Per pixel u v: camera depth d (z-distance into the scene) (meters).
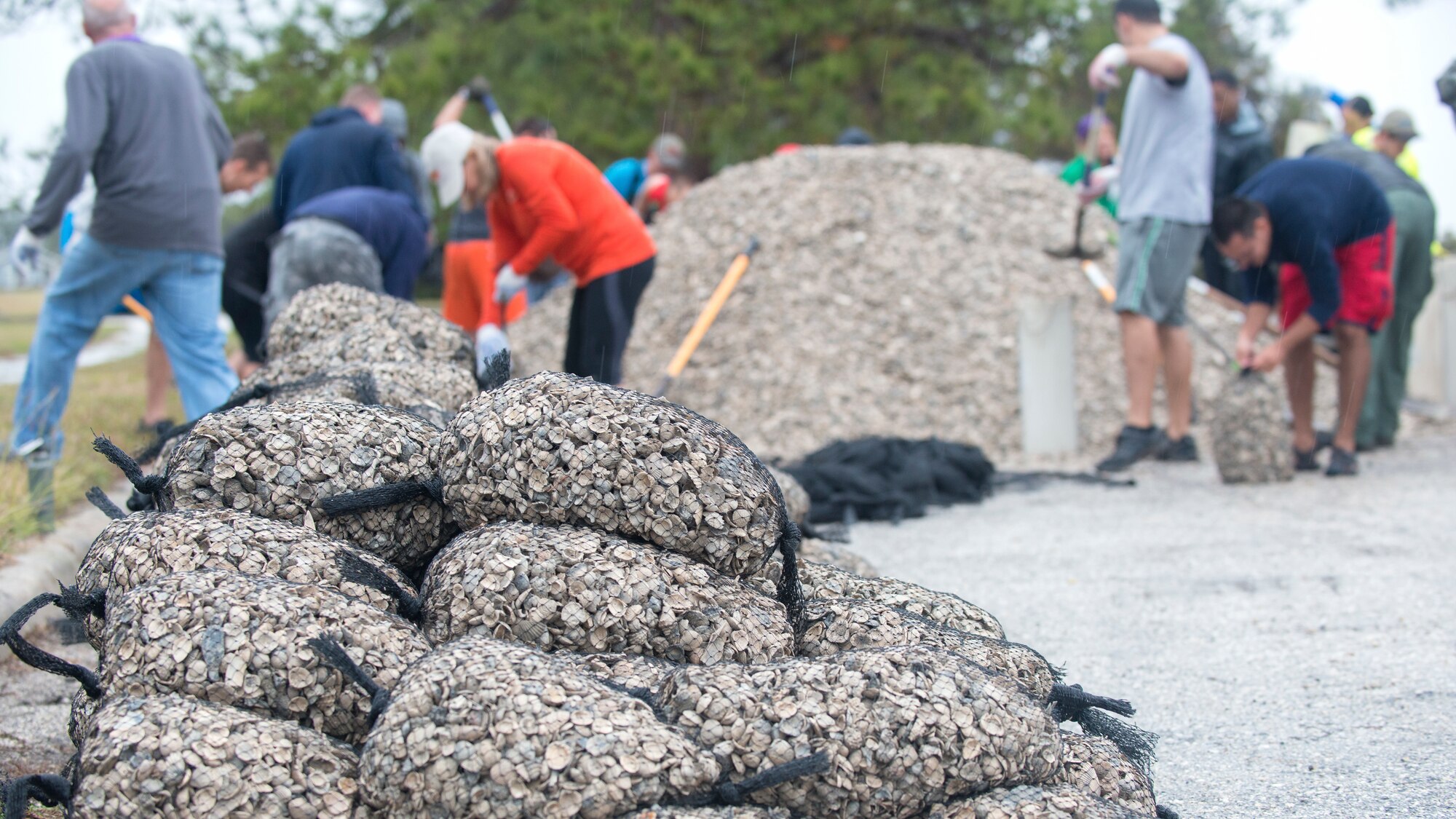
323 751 1.81
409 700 1.75
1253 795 2.58
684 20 14.97
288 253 5.59
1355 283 6.18
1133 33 6.58
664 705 1.81
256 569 2.05
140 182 5.02
